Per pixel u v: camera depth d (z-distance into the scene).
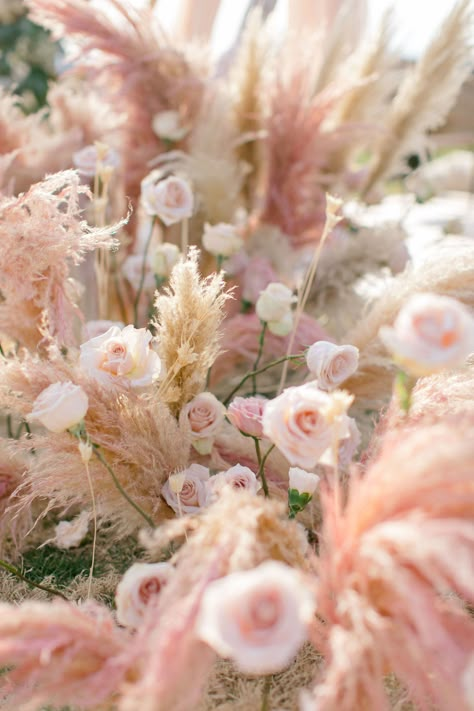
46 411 0.97
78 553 1.26
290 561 0.90
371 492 0.84
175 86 1.67
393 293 1.21
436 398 1.04
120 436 1.05
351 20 1.89
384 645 0.82
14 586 1.16
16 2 5.41
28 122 1.67
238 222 1.73
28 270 1.11
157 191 1.36
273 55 1.75
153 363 1.05
